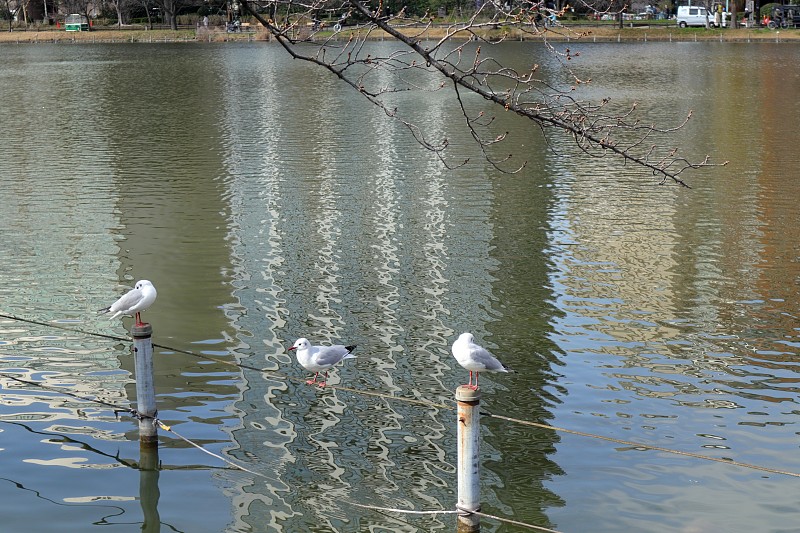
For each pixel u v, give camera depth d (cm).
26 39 10975
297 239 2359
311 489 1256
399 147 3628
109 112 4853
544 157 3394
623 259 2197
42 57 8769
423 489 1256
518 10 1050
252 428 1417
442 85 1147
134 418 1449
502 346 1711
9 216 2591
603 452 1347
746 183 2955
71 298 1952
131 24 12131
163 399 1502
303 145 3700
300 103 5134
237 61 8081
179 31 11400
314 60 1066
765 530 1166
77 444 1370
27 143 3841
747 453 1343
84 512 1204
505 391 1539
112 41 11006
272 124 4316
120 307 1329
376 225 2488
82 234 2409
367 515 1198
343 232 2422
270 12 1218
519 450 1355
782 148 3569
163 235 2395
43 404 1489
